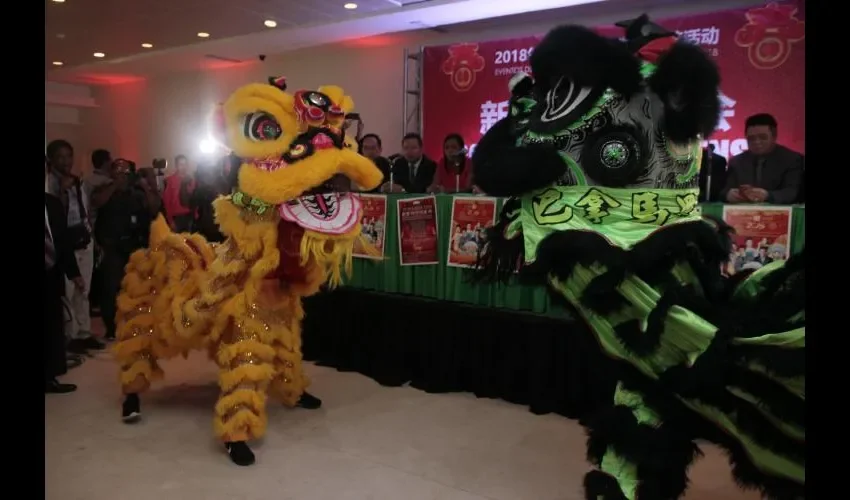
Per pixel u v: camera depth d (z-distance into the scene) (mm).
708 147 3764
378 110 8062
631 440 1901
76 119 11703
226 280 3025
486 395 3785
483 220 3607
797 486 1747
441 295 3889
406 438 3197
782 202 3537
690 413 1907
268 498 2570
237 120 2857
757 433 1754
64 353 4074
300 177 2729
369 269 4188
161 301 3229
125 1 6188
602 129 1926
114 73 10273
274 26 7105
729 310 1871
